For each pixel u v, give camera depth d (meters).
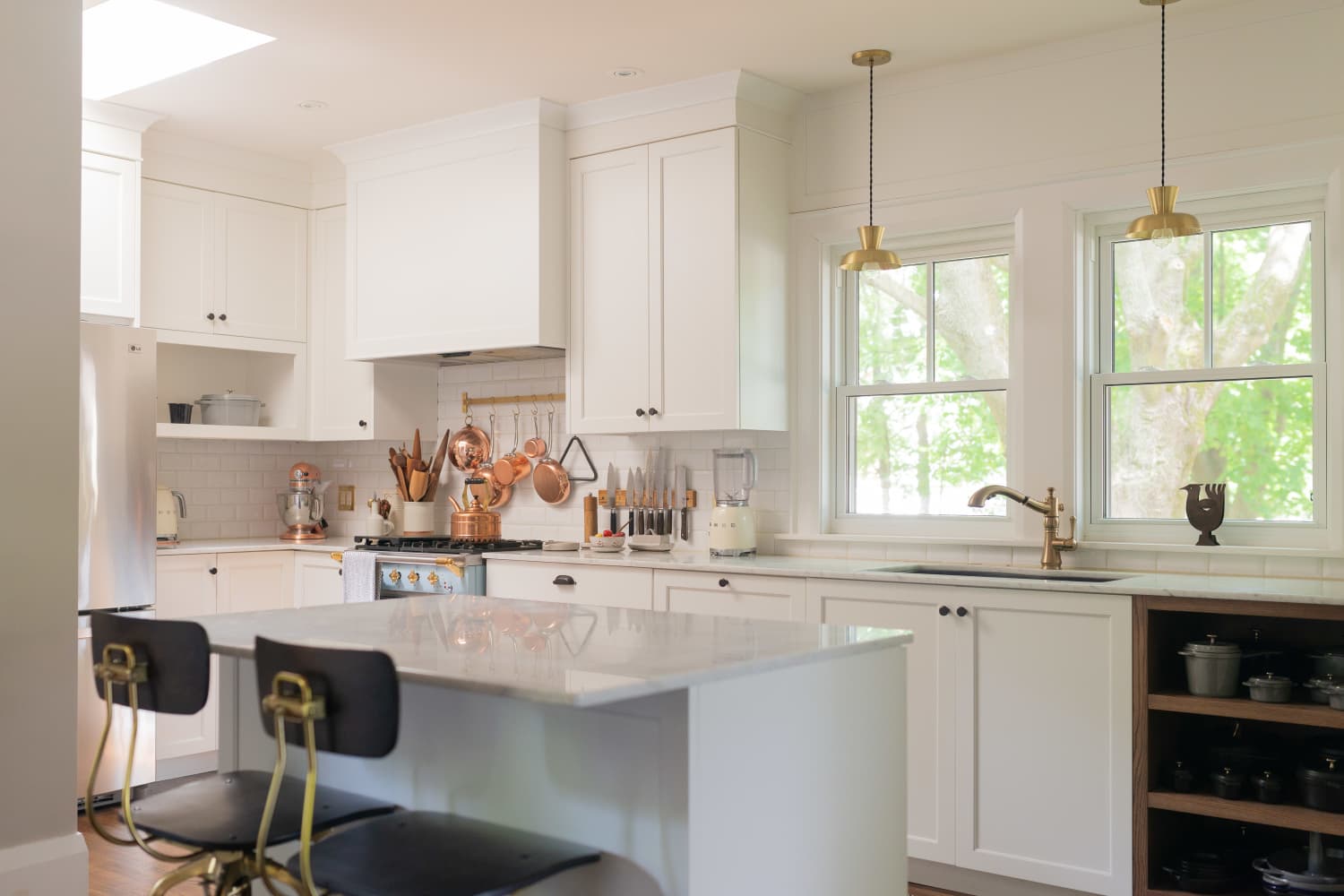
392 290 5.46
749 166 4.61
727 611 4.28
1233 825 3.71
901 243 4.66
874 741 2.54
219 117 5.14
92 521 4.48
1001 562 4.28
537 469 5.52
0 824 3.11
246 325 5.71
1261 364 3.95
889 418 4.71
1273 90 3.81
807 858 2.32
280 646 1.97
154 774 4.73
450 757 2.46
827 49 4.28
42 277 3.21
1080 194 4.17
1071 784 3.54
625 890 2.14
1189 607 3.35
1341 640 3.58
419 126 5.25
